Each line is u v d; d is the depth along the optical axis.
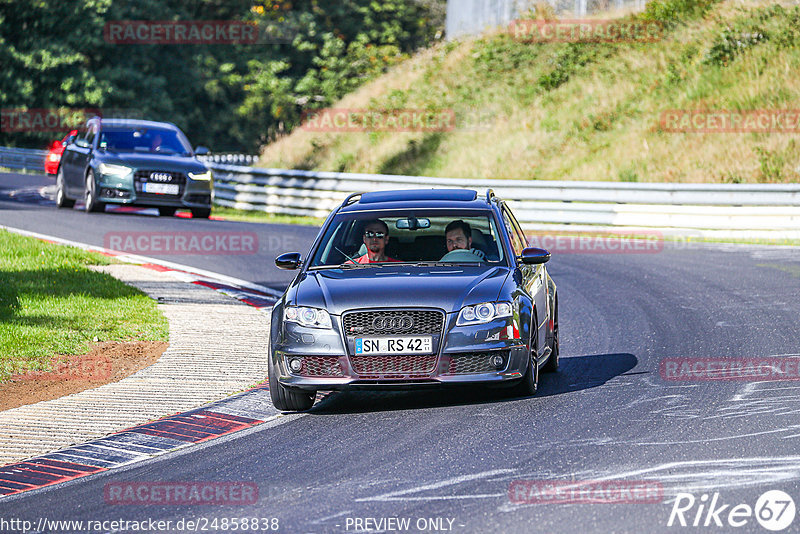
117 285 52.91
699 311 46.31
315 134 132.50
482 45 137.12
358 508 21.42
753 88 103.75
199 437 28.52
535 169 106.69
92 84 185.88
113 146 85.19
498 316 30.02
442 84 131.75
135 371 36.72
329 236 34.19
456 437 26.95
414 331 29.66
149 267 60.91
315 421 29.86
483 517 20.44
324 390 30.11
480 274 31.48
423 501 21.69
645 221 80.06
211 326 44.62
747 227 75.81
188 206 83.56
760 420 27.27
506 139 114.56
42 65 181.88
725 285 53.41
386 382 29.67
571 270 61.94
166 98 197.88
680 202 78.88
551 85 121.69
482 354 29.86
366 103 135.75
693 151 98.25
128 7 199.00
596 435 26.44
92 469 25.81
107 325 43.59
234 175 111.62
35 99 187.25
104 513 22.03
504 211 35.28
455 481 23.02
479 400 31.42
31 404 32.31
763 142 95.56
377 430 28.27
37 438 28.59
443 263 32.78
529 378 31.19
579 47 126.88
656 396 30.73
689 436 25.94
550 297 35.62
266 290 54.97
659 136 102.88
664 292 52.25
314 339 30.02
